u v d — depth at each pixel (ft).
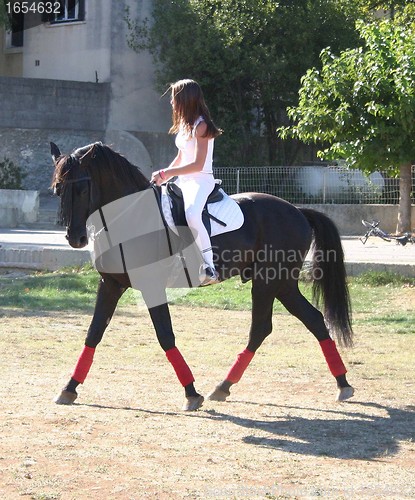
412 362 34.01
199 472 19.65
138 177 25.68
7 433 22.59
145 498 17.76
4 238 76.28
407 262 56.90
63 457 20.54
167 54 103.19
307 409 26.32
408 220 79.41
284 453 21.45
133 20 108.47
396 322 43.88
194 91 25.39
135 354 35.09
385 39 70.54
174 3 103.24
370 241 77.71
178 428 23.65
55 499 17.61
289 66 102.68
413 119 68.90
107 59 108.68
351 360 34.27
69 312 46.42
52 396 27.12
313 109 73.15
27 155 106.63
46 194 107.55
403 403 27.27
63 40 113.19
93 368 32.01
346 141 72.64
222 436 22.95
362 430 23.93
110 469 19.69
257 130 110.42
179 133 26.12
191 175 26.25
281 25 100.89
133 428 23.47
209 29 99.55
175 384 29.55
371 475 19.74
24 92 105.60
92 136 109.19
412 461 21.03
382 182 85.92
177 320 44.93
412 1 107.96
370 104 69.36
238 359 27.50
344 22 103.09
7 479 18.83
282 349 37.04
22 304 48.70
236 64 101.60
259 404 26.89
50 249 63.00
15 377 29.96
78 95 108.06
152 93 111.55
